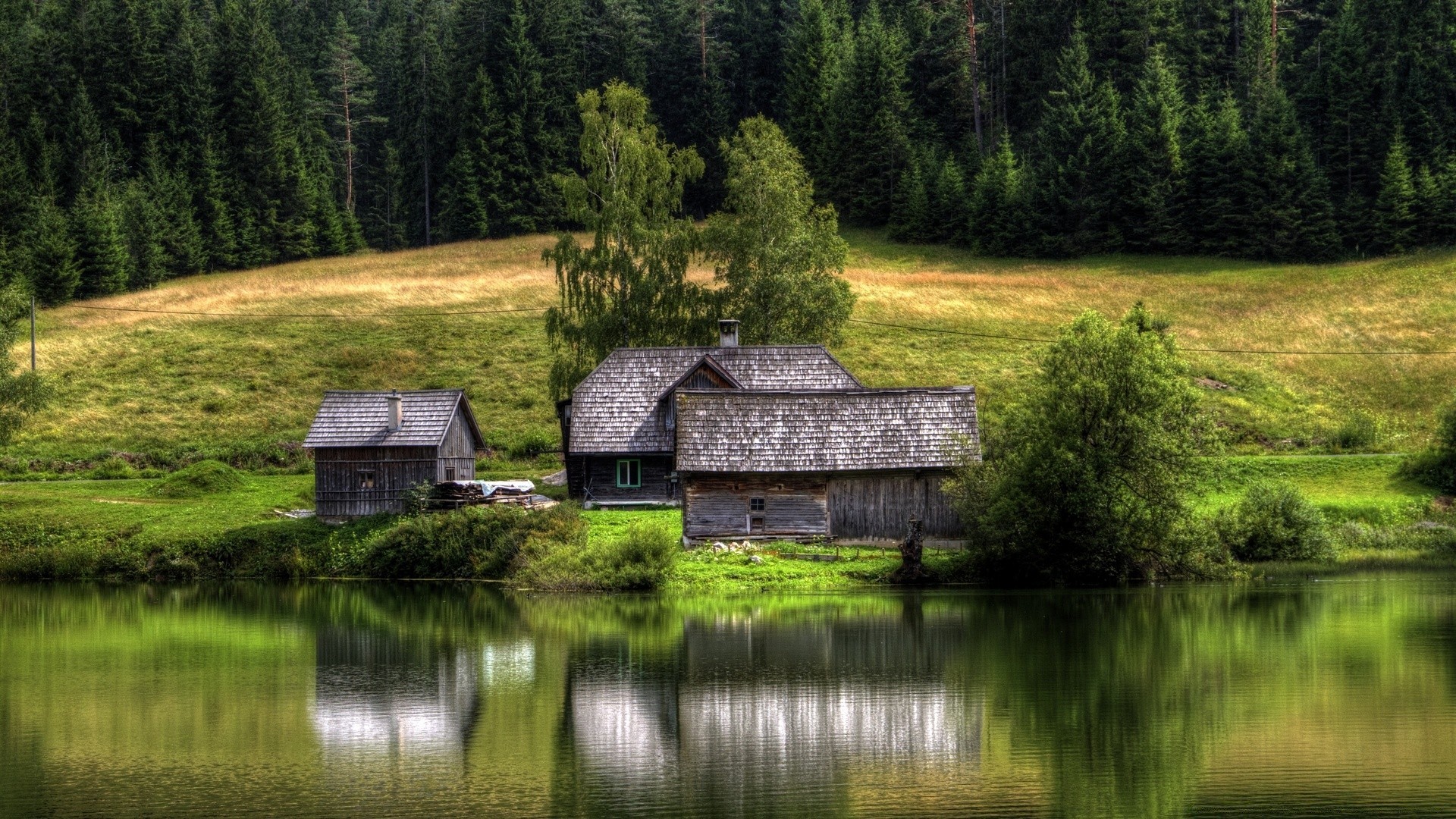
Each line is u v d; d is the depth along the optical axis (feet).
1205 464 207.62
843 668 145.69
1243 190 497.46
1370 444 312.91
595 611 186.39
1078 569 211.00
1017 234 519.60
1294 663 146.51
